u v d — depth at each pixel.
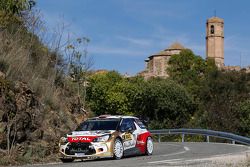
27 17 23.70
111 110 68.12
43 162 16.53
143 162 15.12
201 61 97.56
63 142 17.03
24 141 17.61
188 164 13.84
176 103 60.97
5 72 18.58
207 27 173.12
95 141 16.59
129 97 67.25
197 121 53.88
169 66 101.44
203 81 75.44
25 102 18.08
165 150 23.22
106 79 68.62
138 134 18.97
